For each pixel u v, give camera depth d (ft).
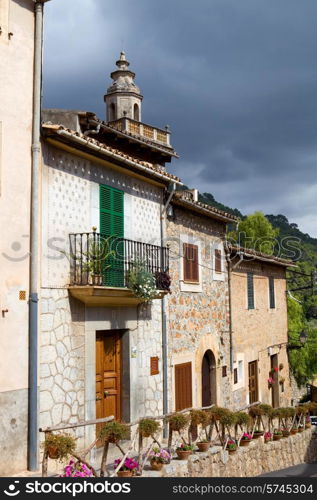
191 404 47.83
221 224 57.62
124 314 39.22
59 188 33.35
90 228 36.04
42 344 30.96
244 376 61.11
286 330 78.02
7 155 29.84
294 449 51.52
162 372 43.50
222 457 37.50
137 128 84.64
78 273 34.06
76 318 33.91
